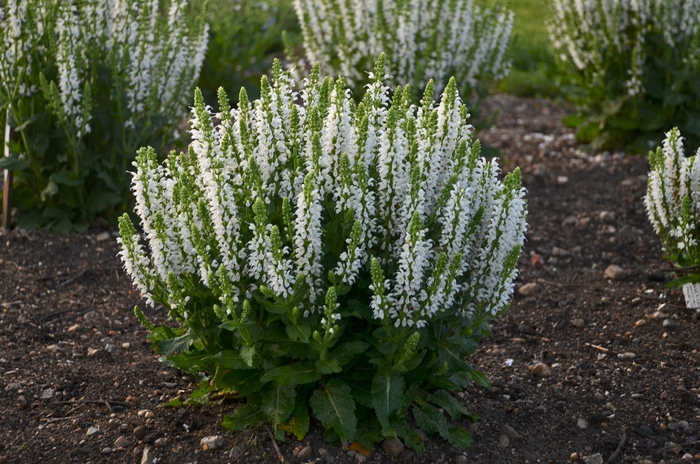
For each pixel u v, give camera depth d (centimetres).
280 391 192
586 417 207
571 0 350
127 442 196
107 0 268
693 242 232
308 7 314
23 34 260
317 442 193
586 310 244
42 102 267
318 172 184
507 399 212
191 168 192
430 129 186
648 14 327
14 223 274
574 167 343
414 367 186
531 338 235
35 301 243
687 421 206
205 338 191
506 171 343
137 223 276
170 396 209
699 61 321
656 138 343
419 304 183
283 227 189
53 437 198
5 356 221
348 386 190
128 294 249
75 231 272
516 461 195
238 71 409
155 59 275
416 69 293
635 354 226
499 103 433
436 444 196
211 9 385
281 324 189
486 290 189
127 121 267
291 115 188
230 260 183
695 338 229
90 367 219
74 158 266
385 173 183
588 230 291
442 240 184
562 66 380
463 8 304
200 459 192
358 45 307
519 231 190
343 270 181
